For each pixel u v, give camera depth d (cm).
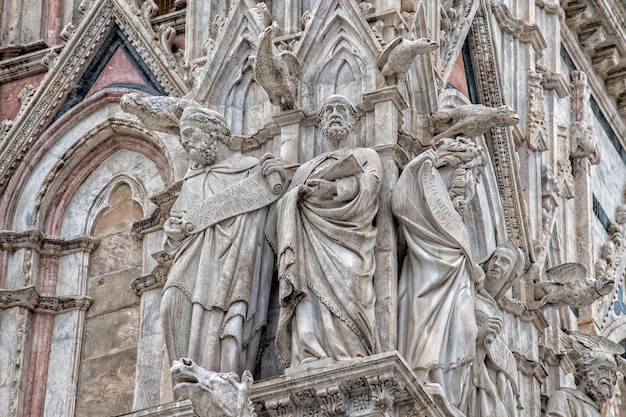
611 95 4559
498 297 3350
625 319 4250
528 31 4003
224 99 3341
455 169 3170
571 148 4238
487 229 3488
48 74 3650
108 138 3597
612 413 4078
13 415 3397
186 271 3111
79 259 3519
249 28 3372
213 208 3142
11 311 3469
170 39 3622
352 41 3259
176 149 3512
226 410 2828
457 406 3072
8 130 3638
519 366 3462
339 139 3184
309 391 2959
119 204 3550
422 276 3092
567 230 4088
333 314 3027
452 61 3484
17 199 3581
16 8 3859
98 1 3675
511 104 3909
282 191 3167
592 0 4378
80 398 3406
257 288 3114
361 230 3080
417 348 3050
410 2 3331
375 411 2931
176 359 3072
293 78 3244
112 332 3441
